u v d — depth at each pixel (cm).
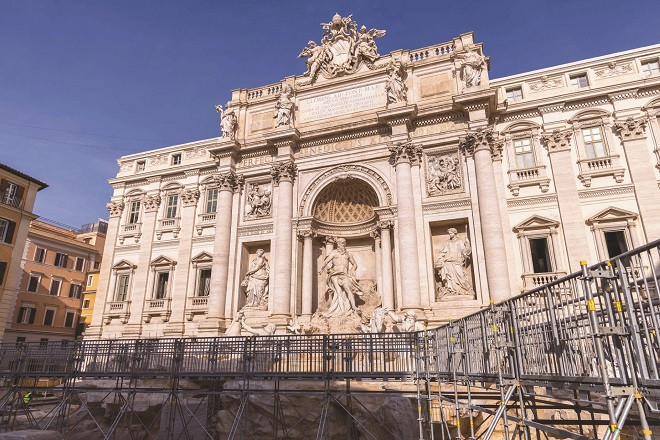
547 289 823
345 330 2689
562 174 2658
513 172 2747
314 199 3112
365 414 1816
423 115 2939
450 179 2833
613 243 2506
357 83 3247
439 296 2683
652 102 2594
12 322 4634
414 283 2633
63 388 1992
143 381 2291
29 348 2136
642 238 2416
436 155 2930
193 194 3612
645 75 2705
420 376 1612
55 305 5172
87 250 5719
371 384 1947
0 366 2144
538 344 854
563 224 2569
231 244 3266
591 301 648
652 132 2552
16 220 3912
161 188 3788
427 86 3072
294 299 2927
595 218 2512
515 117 2856
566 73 2856
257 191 3353
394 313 2558
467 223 2784
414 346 1705
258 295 3097
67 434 2172
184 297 3350
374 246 3152
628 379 612
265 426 1883
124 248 3738
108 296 3631
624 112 2648
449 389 1738
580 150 2678
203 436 2128
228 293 3153
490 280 2517
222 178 3366
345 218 3244
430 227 2842
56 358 2075
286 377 1702
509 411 1474
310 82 3391
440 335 1537
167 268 3522
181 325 3272
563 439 1571
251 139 3475
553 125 2770
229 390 1783
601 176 2594
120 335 3441
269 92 3603
